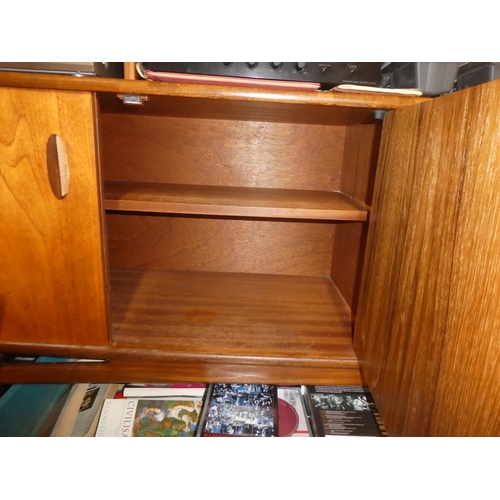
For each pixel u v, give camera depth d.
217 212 0.81
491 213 0.34
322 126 1.12
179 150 1.12
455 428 0.39
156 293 1.07
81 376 0.80
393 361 0.57
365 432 0.74
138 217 1.21
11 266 0.73
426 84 0.63
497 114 0.34
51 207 0.69
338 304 1.06
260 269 1.26
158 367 0.80
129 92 0.62
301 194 1.05
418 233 0.51
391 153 0.63
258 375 0.80
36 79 0.61
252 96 0.63
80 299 0.75
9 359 0.80
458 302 0.39
